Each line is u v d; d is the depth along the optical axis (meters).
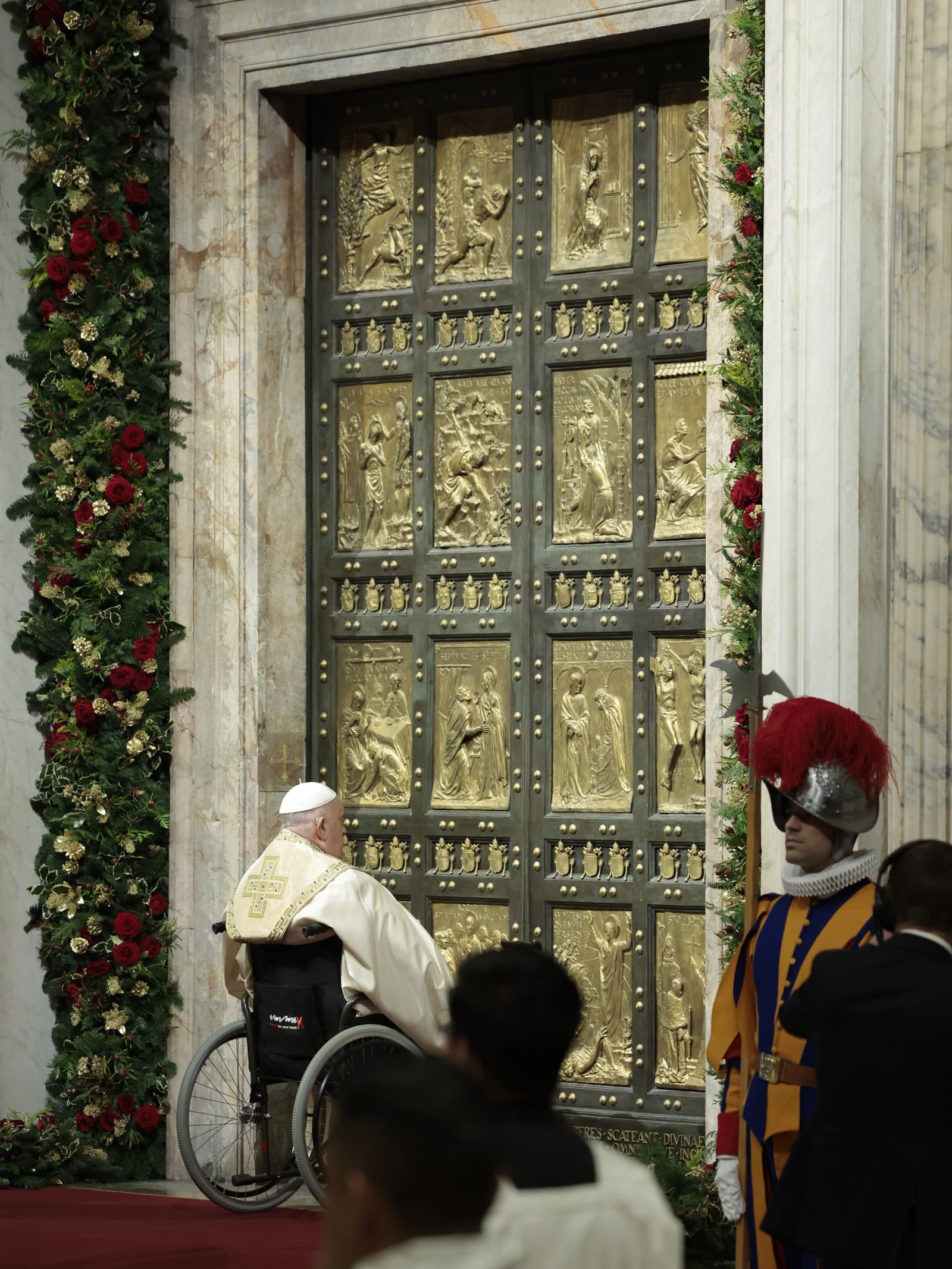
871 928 6.02
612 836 11.98
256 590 12.62
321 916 9.83
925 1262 4.96
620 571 12.04
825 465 9.73
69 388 12.62
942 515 9.04
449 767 12.62
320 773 13.05
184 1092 10.30
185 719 12.70
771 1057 6.14
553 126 12.34
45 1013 12.63
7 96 12.70
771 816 9.91
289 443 12.92
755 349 10.38
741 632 10.22
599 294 12.16
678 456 11.89
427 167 12.76
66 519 12.70
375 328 12.98
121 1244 9.36
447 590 12.67
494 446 12.56
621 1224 3.21
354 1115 2.74
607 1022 11.93
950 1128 5.07
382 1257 2.67
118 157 12.74
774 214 10.00
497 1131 3.37
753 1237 6.20
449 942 12.55
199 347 12.79
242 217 12.70
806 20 9.88
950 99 9.18
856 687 9.49
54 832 12.63
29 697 12.68
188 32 12.88
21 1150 11.86
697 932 11.70
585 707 12.16
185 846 12.65
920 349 9.16
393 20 12.22
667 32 11.41
